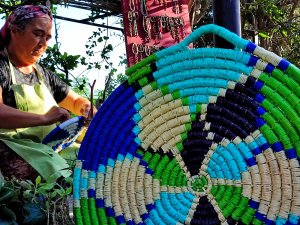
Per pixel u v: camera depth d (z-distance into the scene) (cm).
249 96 165
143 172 177
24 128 266
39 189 211
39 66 296
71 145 275
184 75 170
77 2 429
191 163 173
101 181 180
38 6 277
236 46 166
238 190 168
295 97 161
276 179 163
